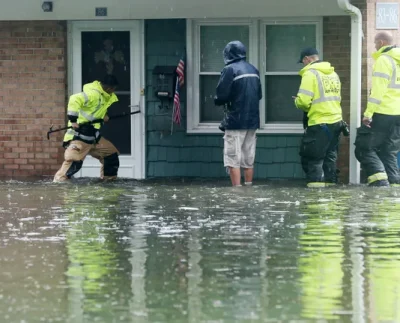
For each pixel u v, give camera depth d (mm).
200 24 43344
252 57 43156
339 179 42156
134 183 40719
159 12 42719
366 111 38875
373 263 21344
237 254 22422
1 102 44062
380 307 17453
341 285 19188
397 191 36406
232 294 18469
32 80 43875
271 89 43469
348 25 42156
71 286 19172
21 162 44094
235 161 39438
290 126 43125
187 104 43406
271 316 16859
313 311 17188
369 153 39188
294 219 28078
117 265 21172
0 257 22109
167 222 27562
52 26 43719
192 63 43375
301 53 39688
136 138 43875
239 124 39125
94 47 43938
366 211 29906
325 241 24156
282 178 43125
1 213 29625
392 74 39125
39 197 34219
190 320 16609
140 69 43656
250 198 33750
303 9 41781
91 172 44344
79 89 44000
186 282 19531
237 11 42281
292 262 21484
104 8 42906
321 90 38812
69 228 26438
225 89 38875
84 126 41094
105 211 30109
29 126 43969
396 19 41844
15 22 43719
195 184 40375
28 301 17969
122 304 17734
